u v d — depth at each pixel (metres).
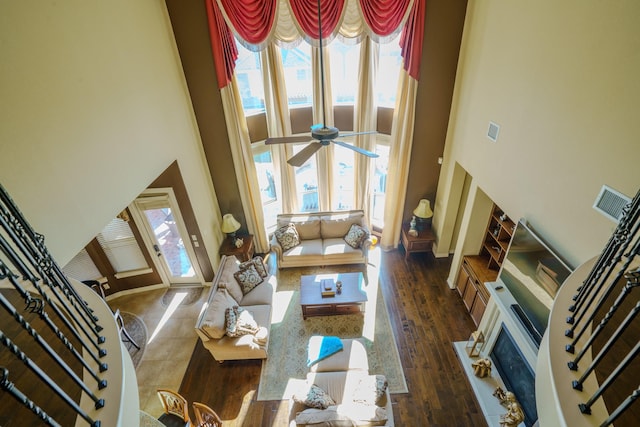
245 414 3.82
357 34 4.70
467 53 4.61
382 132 5.71
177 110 4.63
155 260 5.47
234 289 4.73
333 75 5.32
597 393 1.25
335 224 6.07
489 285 3.78
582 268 1.94
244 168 5.59
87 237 2.81
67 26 2.68
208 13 4.38
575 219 2.68
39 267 1.48
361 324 4.86
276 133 5.69
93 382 1.53
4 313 1.74
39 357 1.56
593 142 2.46
